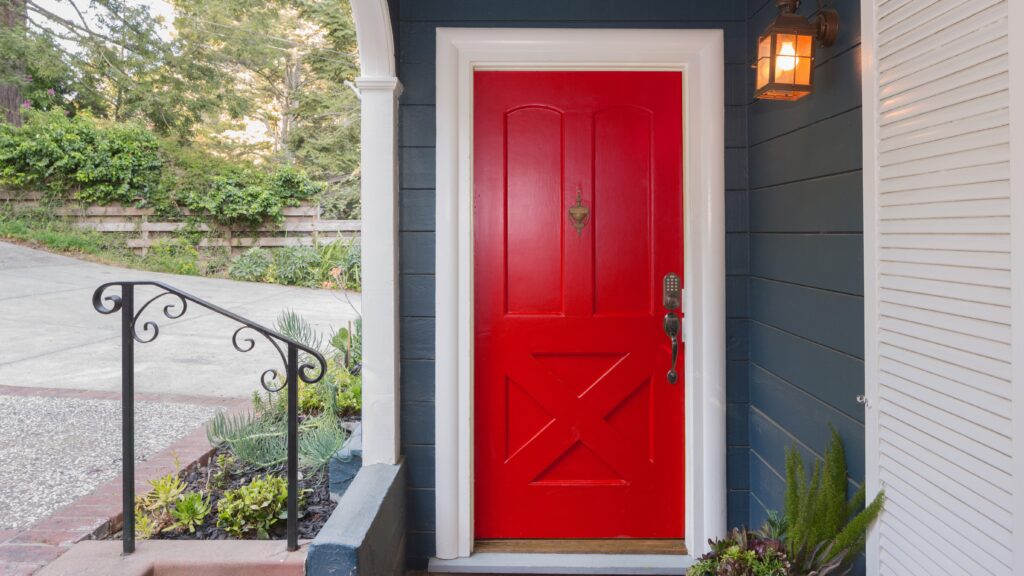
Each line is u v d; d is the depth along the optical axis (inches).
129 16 511.2
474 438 117.0
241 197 430.6
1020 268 50.1
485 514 118.0
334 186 484.4
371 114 105.1
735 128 111.3
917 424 63.6
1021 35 49.4
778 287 99.3
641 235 115.6
